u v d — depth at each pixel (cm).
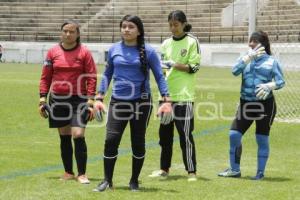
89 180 1078
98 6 7444
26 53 6888
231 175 1147
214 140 1619
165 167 1142
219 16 6544
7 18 7581
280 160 1348
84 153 1055
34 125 1848
